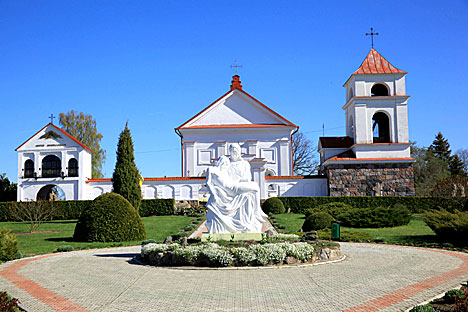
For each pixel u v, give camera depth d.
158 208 41.16
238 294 10.90
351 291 11.11
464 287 10.07
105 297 10.86
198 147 49.88
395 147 44.38
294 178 45.28
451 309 9.19
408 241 22.34
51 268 15.44
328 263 15.26
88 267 15.46
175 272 13.91
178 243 16.47
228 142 49.84
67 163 48.06
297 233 25.06
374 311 9.38
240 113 50.50
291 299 10.40
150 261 15.84
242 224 17.03
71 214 42.19
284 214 38.62
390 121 44.94
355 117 44.81
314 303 10.03
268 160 49.78
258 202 17.44
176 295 10.90
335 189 43.50
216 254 14.45
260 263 14.55
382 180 43.53
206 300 10.39
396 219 28.62
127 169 34.81
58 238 25.97
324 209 33.62
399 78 45.28
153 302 10.30
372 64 46.12
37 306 10.12
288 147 49.84
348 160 43.50
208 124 50.34
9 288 12.06
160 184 45.28
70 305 10.16
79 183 47.62
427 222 23.14
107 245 22.22
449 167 76.25
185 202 44.88
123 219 23.84
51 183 47.72
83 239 23.84
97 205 24.19
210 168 17.69
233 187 17.28
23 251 20.77
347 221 29.23
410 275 13.13
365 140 44.53
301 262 15.16
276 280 12.45
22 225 35.03
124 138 35.19
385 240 22.69
